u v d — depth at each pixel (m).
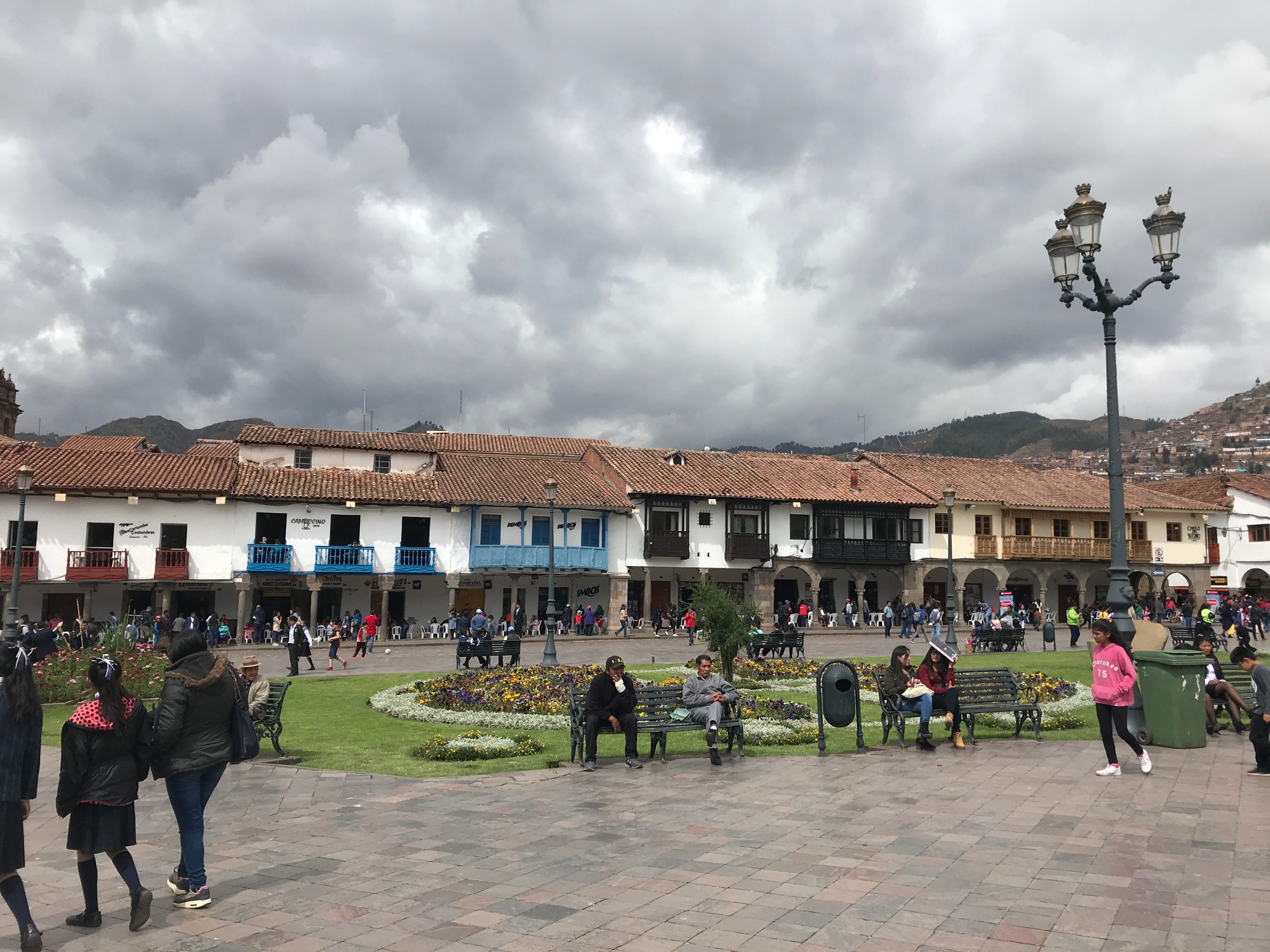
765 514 49.34
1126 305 13.73
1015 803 9.06
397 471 45.03
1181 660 12.15
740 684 22.50
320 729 15.62
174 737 6.21
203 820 6.47
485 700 18.58
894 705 12.77
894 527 51.94
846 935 5.59
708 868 7.02
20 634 26.83
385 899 6.41
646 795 9.84
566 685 20.39
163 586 39.12
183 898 6.30
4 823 5.44
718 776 10.85
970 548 53.22
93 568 37.59
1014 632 32.75
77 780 5.84
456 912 6.13
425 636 43.31
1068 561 54.62
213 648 36.09
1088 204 13.46
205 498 39.38
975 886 6.48
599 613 45.56
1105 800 9.12
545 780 10.80
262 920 6.03
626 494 46.59
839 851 7.44
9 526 37.53
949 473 56.53
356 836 8.19
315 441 43.78
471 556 43.06
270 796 9.97
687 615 39.66
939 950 5.33
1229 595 58.84
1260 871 6.68
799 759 11.97
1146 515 57.88
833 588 52.53
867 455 59.25
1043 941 5.42
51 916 6.23
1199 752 11.81
